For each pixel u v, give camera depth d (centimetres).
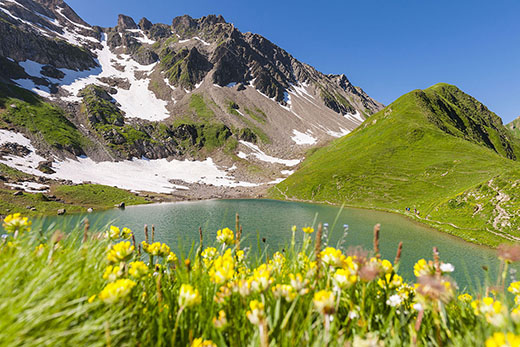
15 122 12825
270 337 173
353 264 183
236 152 19988
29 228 250
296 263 281
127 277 231
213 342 181
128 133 17562
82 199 8219
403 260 2584
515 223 3416
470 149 8856
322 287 231
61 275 198
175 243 3156
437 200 5766
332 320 176
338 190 9181
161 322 179
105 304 187
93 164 13462
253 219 5528
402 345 179
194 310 207
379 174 9106
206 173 16600
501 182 4306
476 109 18450
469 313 216
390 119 12988
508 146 15025
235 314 200
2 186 7631
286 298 188
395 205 7000
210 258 301
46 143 12662
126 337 180
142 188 11844
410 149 10125
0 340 137
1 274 186
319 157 14988
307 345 156
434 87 18675
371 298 230
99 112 17925
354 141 13938
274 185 13525
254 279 201
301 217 5722
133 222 5034
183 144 19812
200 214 6388
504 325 167
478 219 3991
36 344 142
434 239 3531
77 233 274
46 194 7775
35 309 157
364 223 4803
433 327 198
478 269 2184
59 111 16175
